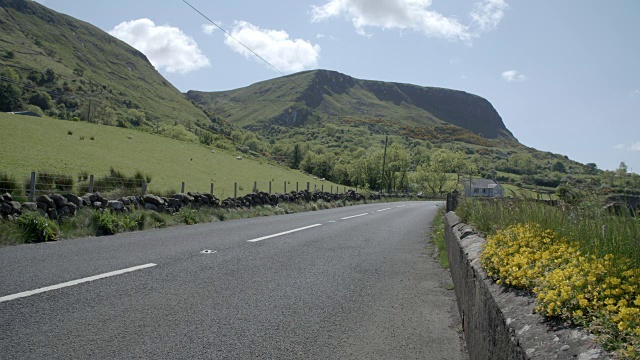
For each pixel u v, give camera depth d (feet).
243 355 13.20
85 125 201.98
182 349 13.28
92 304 16.80
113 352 12.67
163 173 138.72
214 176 159.02
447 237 34.94
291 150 564.30
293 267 26.94
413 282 25.29
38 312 15.47
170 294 19.02
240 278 23.00
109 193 52.60
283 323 16.42
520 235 14.51
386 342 15.49
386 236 47.52
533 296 9.58
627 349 6.16
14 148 118.42
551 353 6.87
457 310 19.92
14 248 28.04
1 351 12.21
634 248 10.67
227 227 48.21
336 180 411.13
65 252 27.17
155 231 41.50
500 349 9.25
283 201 90.84
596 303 7.61
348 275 25.88
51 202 36.58
